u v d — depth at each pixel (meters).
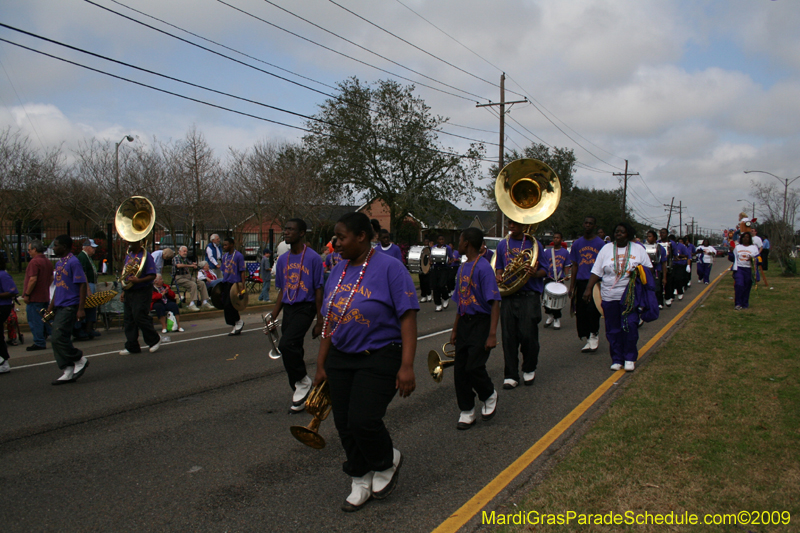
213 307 13.60
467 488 3.61
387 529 3.10
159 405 5.62
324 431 4.86
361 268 3.28
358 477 3.38
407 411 5.33
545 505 3.21
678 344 7.68
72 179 25.34
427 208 33.00
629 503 3.18
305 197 28.36
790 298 12.93
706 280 19.38
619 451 3.93
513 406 5.38
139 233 8.27
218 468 4.03
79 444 4.54
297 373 5.32
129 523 3.23
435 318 12.09
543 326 10.52
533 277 5.96
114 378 6.79
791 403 4.86
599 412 4.96
